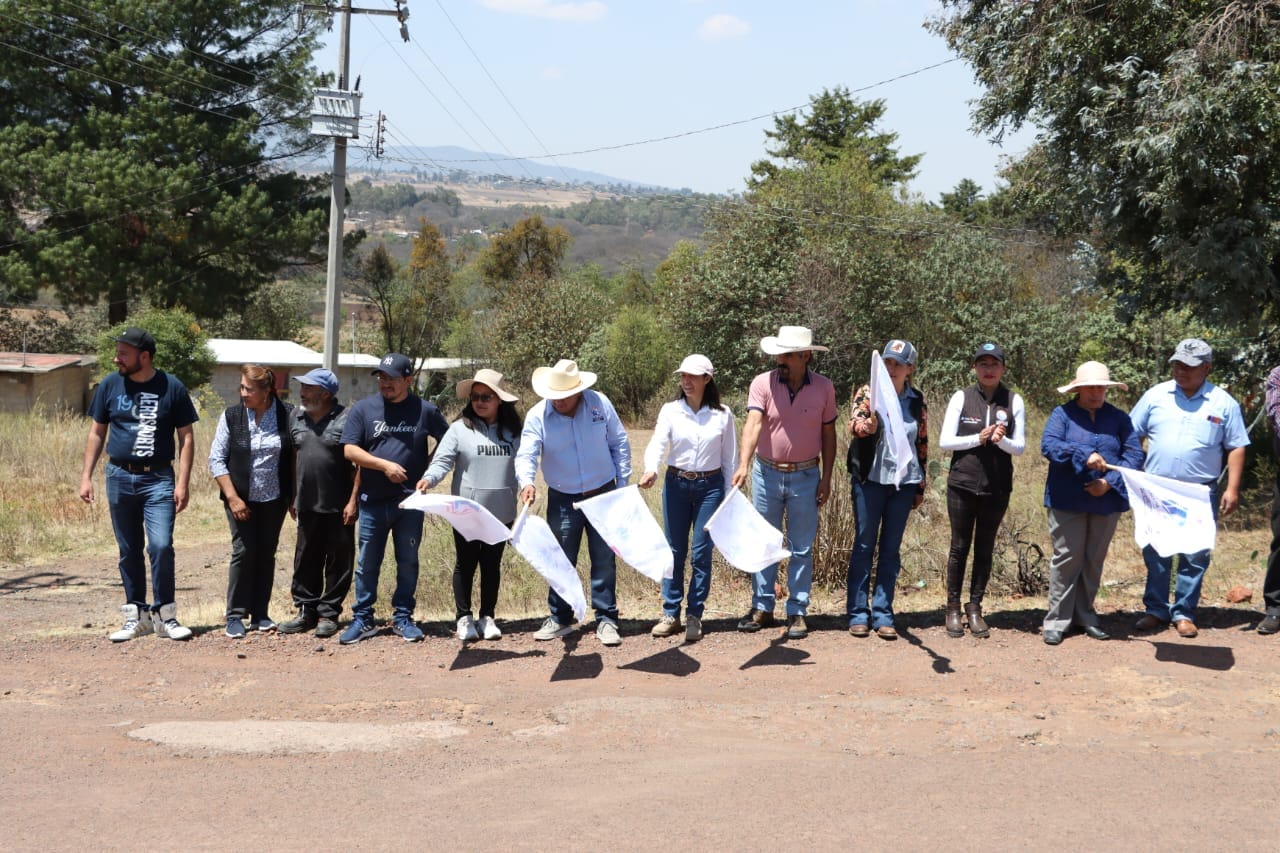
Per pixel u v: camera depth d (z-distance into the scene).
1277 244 13.17
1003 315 28.86
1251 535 11.20
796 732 5.50
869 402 6.95
